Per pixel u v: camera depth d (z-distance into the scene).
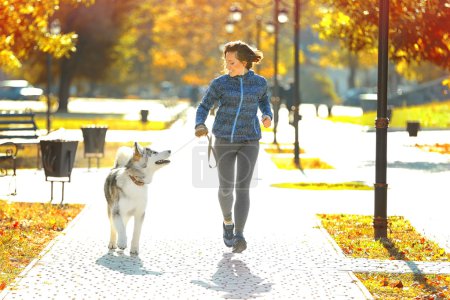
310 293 8.27
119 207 9.90
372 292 8.33
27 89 84.38
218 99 10.17
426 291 8.41
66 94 65.38
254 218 13.23
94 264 9.55
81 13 64.69
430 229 12.21
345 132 41.47
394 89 77.81
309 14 78.56
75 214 13.39
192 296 8.12
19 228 11.80
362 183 18.45
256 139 10.17
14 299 7.90
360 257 10.11
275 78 32.78
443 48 23.77
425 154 26.88
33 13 16.36
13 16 16.02
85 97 117.31
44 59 64.38
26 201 14.83
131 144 30.28
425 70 70.31
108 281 8.72
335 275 9.12
